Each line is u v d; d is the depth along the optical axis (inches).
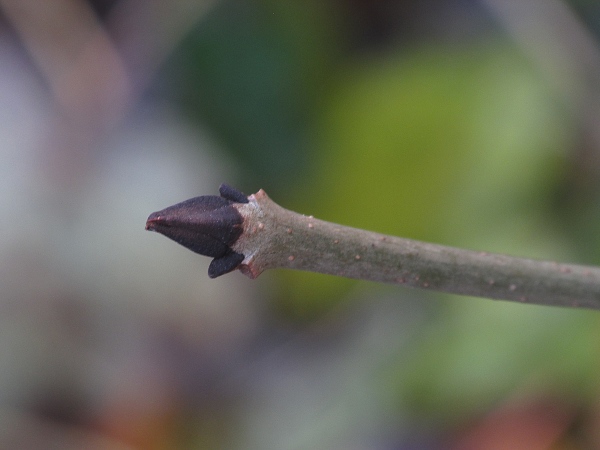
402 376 11.5
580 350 10.5
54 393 12.6
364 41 15.8
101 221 13.5
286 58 15.0
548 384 10.6
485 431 10.9
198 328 13.7
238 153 15.0
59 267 13.0
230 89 15.0
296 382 13.1
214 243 6.3
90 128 14.2
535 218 12.1
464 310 11.4
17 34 14.8
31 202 13.3
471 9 15.6
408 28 15.9
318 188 14.0
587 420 10.5
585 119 12.9
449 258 6.7
